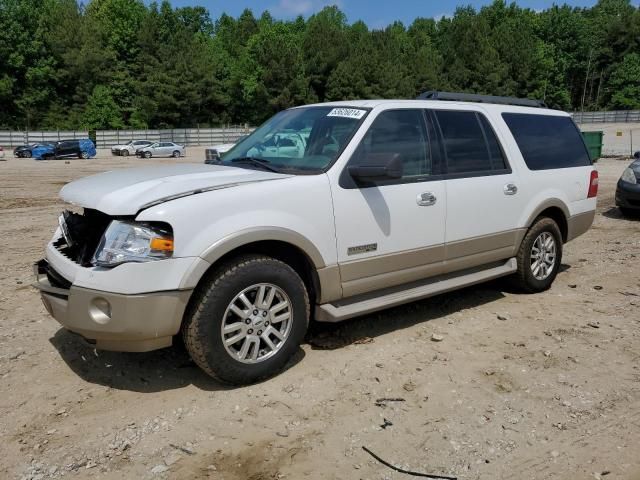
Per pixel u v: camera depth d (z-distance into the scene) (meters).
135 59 82.00
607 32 106.38
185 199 3.50
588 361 4.23
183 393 3.72
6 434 3.27
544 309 5.39
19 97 72.06
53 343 4.50
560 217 6.07
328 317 4.11
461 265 5.00
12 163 35.44
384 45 91.88
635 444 3.21
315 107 4.89
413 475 2.94
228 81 83.94
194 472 2.94
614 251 7.82
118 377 3.95
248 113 85.31
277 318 3.83
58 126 72.06
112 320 3.35
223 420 3.41
